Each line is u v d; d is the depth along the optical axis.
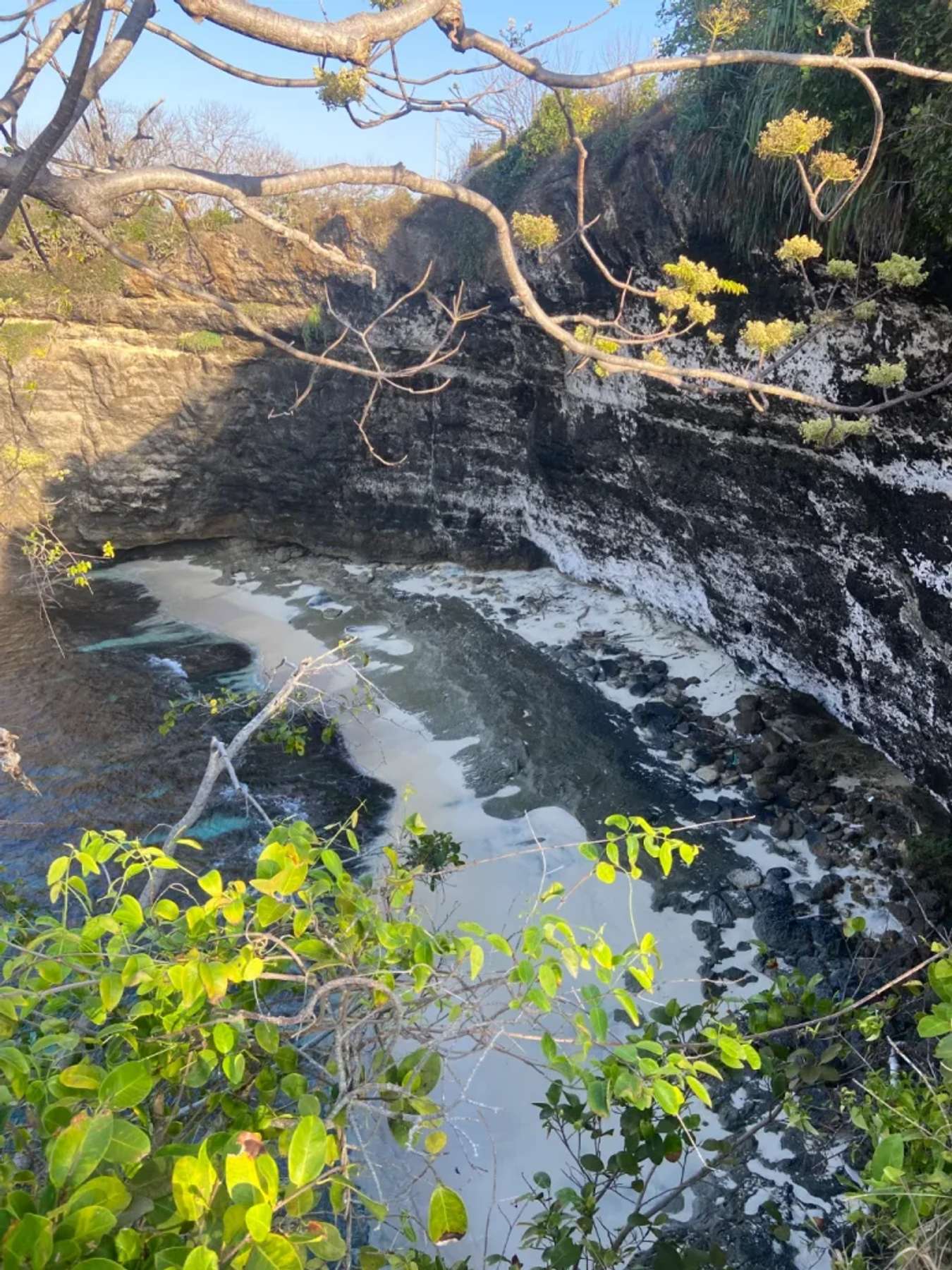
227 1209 2.22
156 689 20.27
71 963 3.15
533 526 22.66
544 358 19.91
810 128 5.02
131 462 26.19
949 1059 3.39
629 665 17.84
